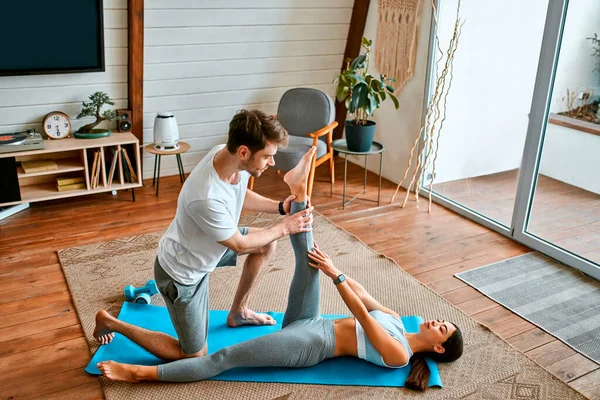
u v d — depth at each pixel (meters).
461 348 2.26
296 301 2.26
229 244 1.95
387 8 4.08
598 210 2.94
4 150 3.37
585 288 2.89
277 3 3.98
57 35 3.46
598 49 2.73
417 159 4.02
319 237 3.39
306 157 2.14
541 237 3.27
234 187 1.94
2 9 3.25
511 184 3.42
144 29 3.65
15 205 3.67
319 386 2.17
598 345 2.46
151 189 4.12
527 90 3.18
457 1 3.54
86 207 3.77
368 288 2.85
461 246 3.33
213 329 2.48
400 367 2.26
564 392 2.16
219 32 3.91
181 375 2.13
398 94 4.15
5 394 2.10
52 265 3.02
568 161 3.03
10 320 2.54
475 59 3.48
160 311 2.61
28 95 3.60
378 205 3.91
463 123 3.66
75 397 2.09
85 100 3.81
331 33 4.40
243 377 2.20
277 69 4.35
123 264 3.03
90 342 2.39
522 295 2.82
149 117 4.10
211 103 4.25
